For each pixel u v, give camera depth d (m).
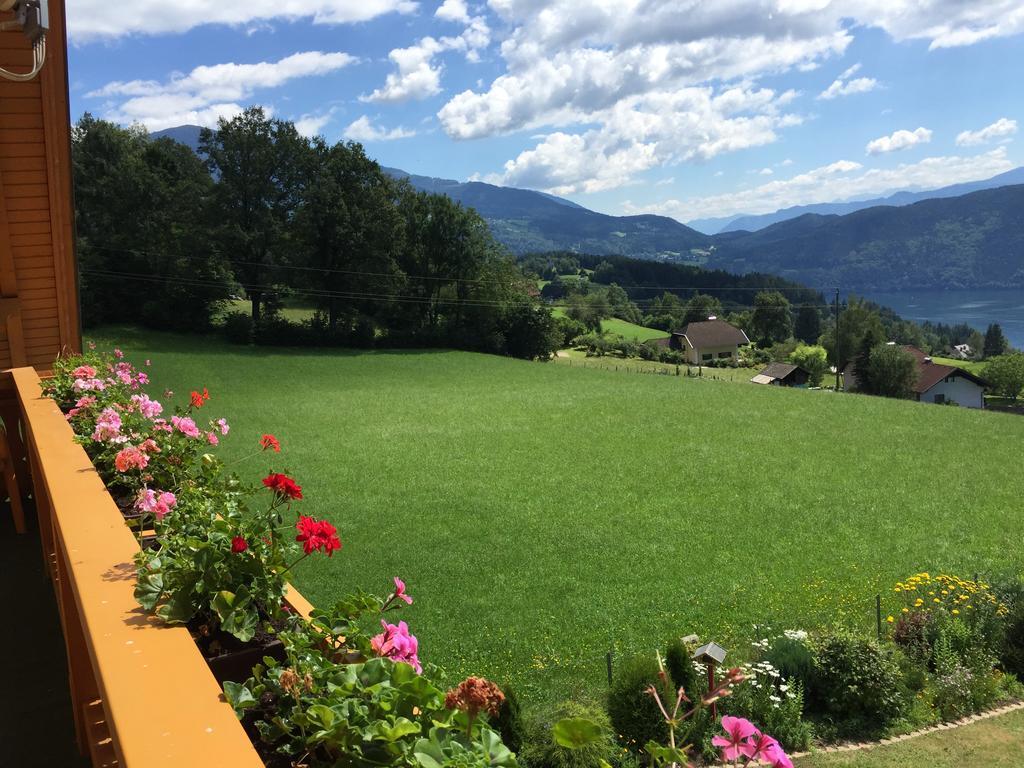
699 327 92.25
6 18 5.14
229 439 30.38
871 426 34.84
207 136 52.59
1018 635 10.88
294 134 53.66
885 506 22.16
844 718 9.20
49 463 3.15
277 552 1.98
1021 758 8.18
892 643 10.84
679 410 38.72
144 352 46.91
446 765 1.17
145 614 1.75
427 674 1.73
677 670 8.69
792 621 13.05
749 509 21.83
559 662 12.02
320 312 57.12
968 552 18.05
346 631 1.80
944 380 63.59
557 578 16.23
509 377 49.53
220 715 1.28
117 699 1.32
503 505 21.92
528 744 7.37
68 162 6.27
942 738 8.77
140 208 52.56
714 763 7.19
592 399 41.84
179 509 2.47
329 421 34.59
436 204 59.78
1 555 6.52
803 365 81.06
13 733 3.88
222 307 54.59
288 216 54.47
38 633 5.07
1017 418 37.19
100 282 51.06
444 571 16.66
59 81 5.82
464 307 61.25
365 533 19.23
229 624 1.75
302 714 1.33
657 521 20.56
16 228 6.48
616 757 7.54
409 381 46.59
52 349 7.43
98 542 2.19
